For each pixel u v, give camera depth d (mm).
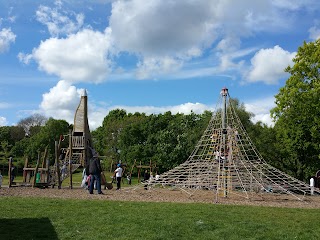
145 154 59375
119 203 15055
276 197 21172
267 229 10469
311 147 35219
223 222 11219
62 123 77438
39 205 13781
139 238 9109
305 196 22203
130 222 10875
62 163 30547
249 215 12711
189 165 23188
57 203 14477
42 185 26078
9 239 8766
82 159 30359
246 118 45438
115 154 65688
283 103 35500
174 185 22578
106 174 57406
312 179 26719
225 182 20625
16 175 60875
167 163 55156
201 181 21578
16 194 18484
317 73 34531
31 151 71750
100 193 19844
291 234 9930
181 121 63188
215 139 22672
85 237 9133
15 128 98375
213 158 23219
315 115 33281
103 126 92500
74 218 11375
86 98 32250
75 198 16922
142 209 13438
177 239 9203
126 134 65375
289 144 35406
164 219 11438
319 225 11297
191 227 10445
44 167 30469
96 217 11586
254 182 21312
